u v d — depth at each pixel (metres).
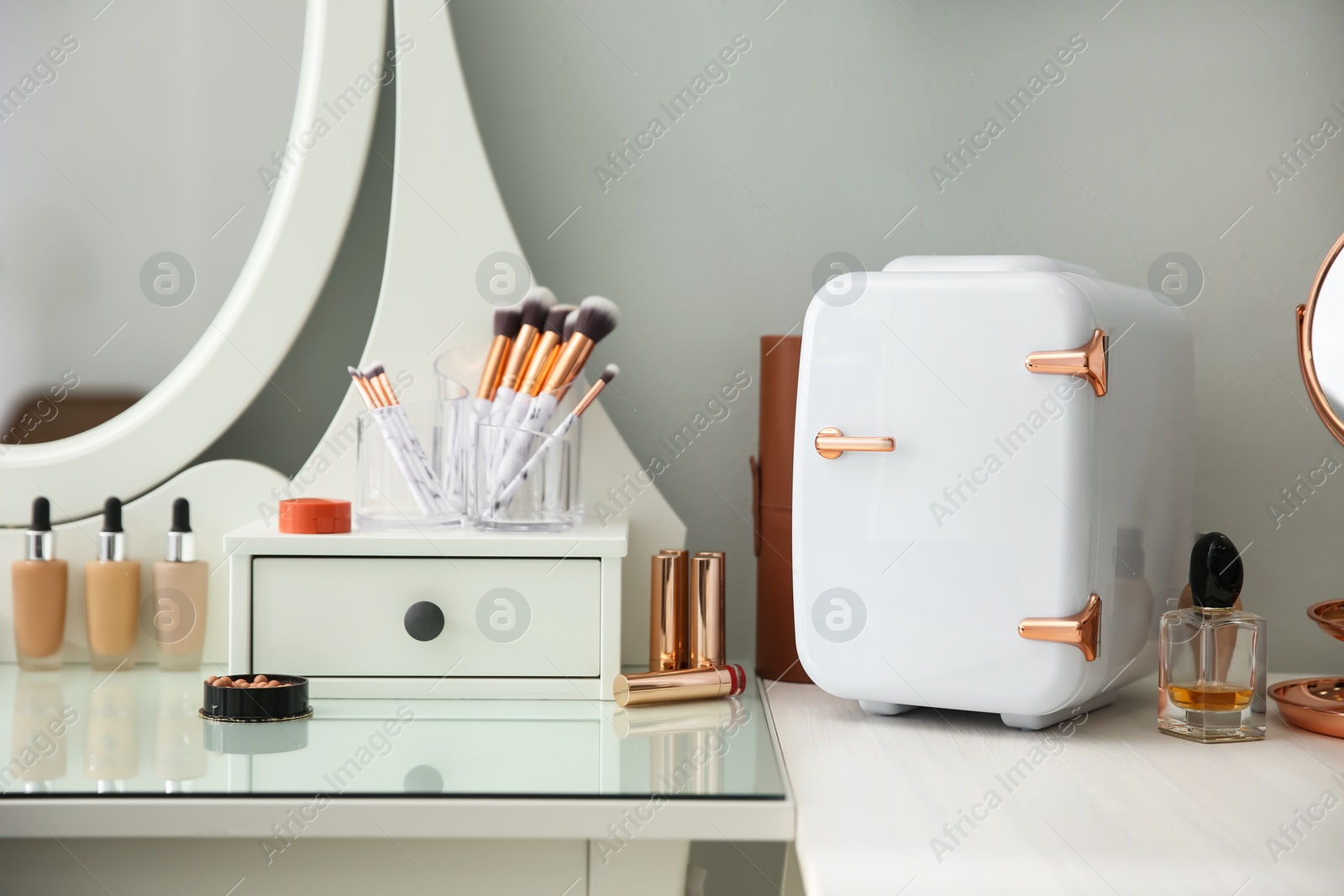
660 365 0.96
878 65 0.95
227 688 0.69
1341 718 0.69
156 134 0.93
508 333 0.85
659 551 0.92
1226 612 0.71
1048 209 0.95
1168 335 0.76
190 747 0.63
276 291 0.90
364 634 0.75
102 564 0.85
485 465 0.80
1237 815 0.54
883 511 0.70
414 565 0.75
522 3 0.95
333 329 0.94
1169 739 0.69
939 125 0.95
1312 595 0.94
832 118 0.96
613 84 0.96
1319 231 0.94
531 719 0.71
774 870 0.96
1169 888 0.45
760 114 0.96
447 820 0.53
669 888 0.57
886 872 0.46
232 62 0.93
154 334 0.94
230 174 0.94
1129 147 0.95
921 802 0.56
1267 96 0.94
